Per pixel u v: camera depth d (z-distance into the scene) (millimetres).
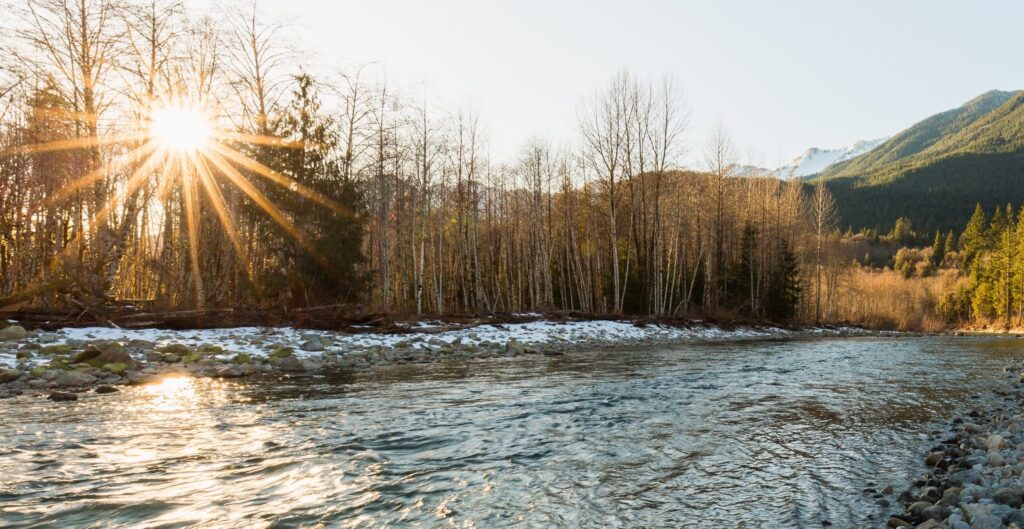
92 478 5715
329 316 21953
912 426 8859
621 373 14945
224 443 7141
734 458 6910
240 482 5707
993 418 9539
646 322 33688
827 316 64812
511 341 21500
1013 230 97562
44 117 19953
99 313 17250
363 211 25609
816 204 65125
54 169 21000
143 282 34656
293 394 10891
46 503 5008
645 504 5332
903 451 7355
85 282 18109
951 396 11977
